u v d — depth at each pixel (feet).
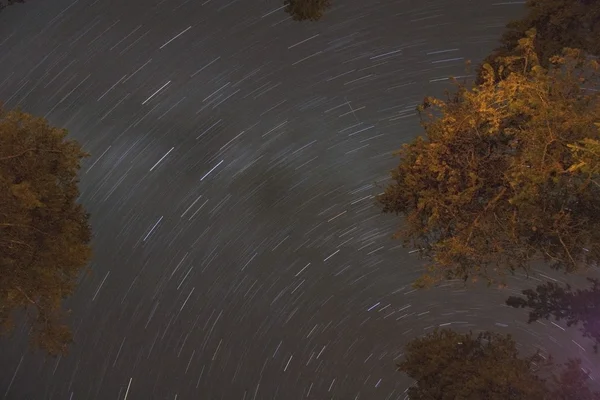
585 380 19.94
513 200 16.15
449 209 17.42
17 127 18.97
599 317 21.22
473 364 21.16
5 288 19.02
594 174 15.84
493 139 17.37
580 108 16.60
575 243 16.99
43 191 18.98
